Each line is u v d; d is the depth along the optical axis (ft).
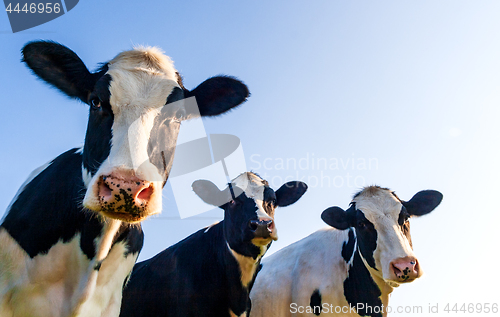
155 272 8.28
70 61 6.16
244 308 8.29
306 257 9.41
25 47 6.02
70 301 5.97
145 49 6.38
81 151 6.39
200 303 8.07
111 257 6.27
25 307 5.86
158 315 8.00
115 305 6.34
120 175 5.39
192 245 8.57
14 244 5.93
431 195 9.25
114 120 5.80
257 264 8.35
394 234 8.55
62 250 5.99
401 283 8.32
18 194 6.27
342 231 9.37
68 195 6.05
